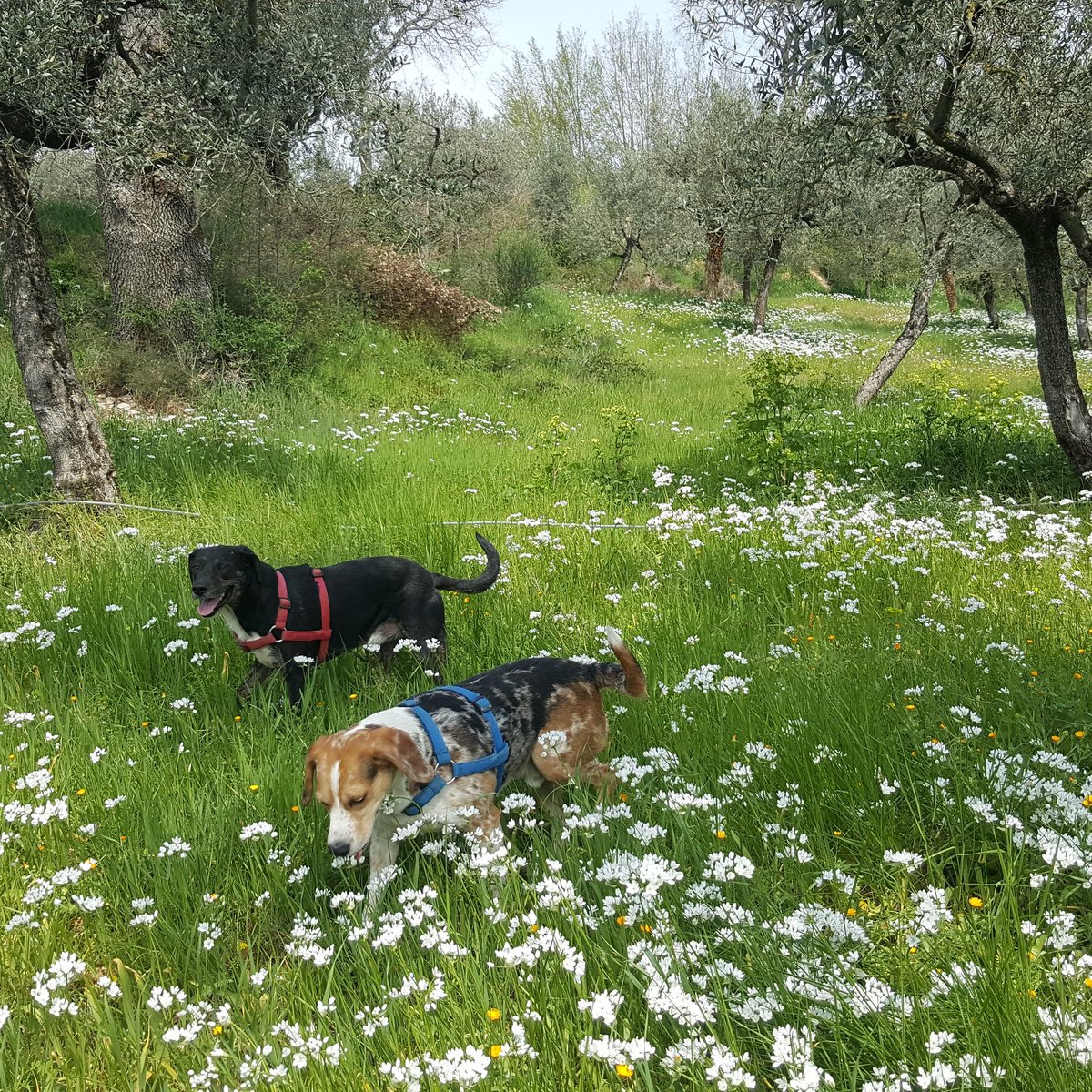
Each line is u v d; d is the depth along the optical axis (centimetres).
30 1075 260
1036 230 909
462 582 568
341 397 1481
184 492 914
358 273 1883
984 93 792
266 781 399
